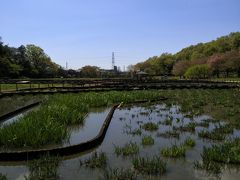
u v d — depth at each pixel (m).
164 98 30.62
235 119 17.92
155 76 102.94
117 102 27.47
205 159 9.43
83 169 8.88
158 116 19.59
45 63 103.75
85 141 12.15
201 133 13.20
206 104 25.69
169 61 131.25
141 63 162.50
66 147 10.44
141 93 32.06
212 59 91.25
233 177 8.18
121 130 15.01
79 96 27.52
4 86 47.28
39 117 14.11
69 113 16.31
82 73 110.69
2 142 11.11
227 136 13.24
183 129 14.80
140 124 16.70
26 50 100.50
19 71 83.12
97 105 24.59
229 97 30.73
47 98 28.50
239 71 90.44
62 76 99.94
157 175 8.27
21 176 8.48
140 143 12.12
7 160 9.76
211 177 8.17
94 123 17.08
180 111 21.72
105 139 13.01
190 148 11.17
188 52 134.12
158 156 10.09
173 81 59.88
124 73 120.50
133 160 9.24
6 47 88.38
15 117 19.02
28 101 28.36
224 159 9.22
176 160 9.64
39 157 9.95
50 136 11.63
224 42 109.81
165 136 13.36
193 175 8.30
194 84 52.34
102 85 47.16
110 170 8.66
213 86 44.75
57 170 8.80
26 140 10.98
